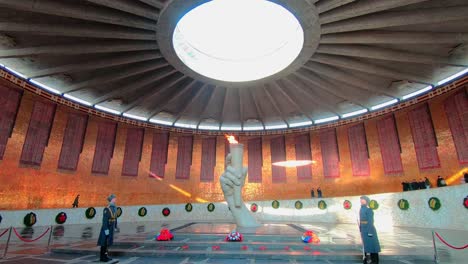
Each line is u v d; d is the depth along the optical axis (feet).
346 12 41.34
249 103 77.15
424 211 48.24
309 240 28.81
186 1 40.60
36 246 30.91
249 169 86.99
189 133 87.76
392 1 37.81
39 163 60.59
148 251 25.98
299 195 81.41
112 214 24.25
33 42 47.83
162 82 64.54
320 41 49.19
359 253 24.84
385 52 50.16
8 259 24.20
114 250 26.55
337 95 67.36
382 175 70.38
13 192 55.42
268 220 71.20
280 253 24.77
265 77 62.64
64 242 33.37
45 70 54.80
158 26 44.96
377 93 66.85
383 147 71.51
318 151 82.58
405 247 28.30
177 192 81.35
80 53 49.19
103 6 40.98
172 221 67.92
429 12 39.65
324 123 83.76
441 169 59.57
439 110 61.41
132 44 49.26
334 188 77.56
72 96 67.67
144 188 77.56
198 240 30.71
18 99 57.52
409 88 63.77
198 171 85.05
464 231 40.73
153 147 81.92
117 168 74.74
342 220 62.39
